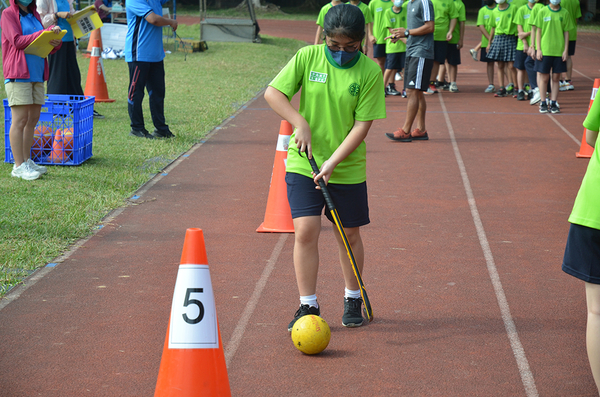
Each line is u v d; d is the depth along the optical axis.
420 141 10.65
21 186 7.06
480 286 4.88
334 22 3.69
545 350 3.88
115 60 20.03
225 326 4.17
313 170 3.80
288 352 3.83
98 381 3.48
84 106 8.19
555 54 12.99
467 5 58.53
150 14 9.15
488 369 3.65
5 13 7.02
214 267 5.20
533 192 7.64
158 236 5.91
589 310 3.13
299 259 3.98
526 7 14.19
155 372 3.58
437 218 6.60
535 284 4.93
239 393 3.38
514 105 14.40
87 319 4.23
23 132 7.42
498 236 6.06
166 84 15.63
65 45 10.39
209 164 8.71
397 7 14.98
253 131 11.06
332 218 4.09
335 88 3.84
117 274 5.00
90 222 6.12
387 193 7.54
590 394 3.39
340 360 3.74
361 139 3.87
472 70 21.58
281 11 49.91
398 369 3.64
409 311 4.43
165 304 4.49
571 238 3.13
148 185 7.61
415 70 10.13
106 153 8.88
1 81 14.70
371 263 5.33
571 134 11.27
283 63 20.91
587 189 3.06
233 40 26.31
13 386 3.42
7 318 4.22
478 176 8.38
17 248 5.30
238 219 6.48
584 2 47.50
